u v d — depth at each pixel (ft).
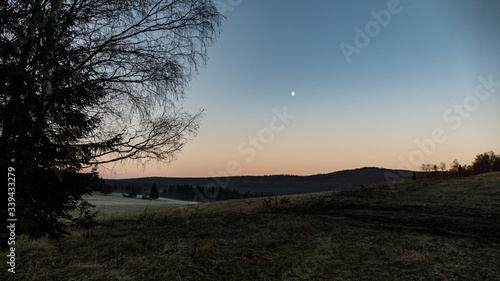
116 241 21.98
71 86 17.78
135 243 20.63
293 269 16.80
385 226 29.09
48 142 15.94
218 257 18.43
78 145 17.20
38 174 15.75
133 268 16.14
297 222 29.25
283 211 48.83
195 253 18.43
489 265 17.76
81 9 16.15
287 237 23.68
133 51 18.11
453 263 18.13
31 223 15.62
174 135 20.13
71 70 17.57
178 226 28.45
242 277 15.61
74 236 23.91
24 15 13.97
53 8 15.84
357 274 16.19
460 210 38.47
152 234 24.48
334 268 17.11
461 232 26.89
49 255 18.54
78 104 17.78
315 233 25.38
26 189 15.10
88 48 17.33
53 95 16.37
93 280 14.49
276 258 18.63
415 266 17.48
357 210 41.81
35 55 15.35
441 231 26.76
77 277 14.84
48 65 16.06
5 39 13.88
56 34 15.88
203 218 33.01
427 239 24.04
